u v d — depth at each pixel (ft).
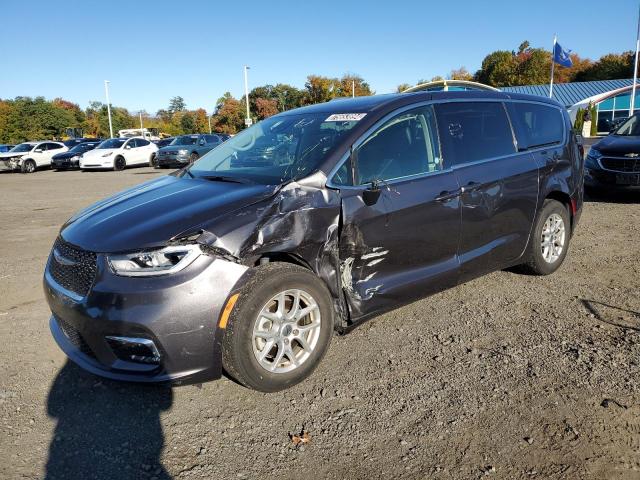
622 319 13.62
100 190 50.14
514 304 14.92
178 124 273.75
